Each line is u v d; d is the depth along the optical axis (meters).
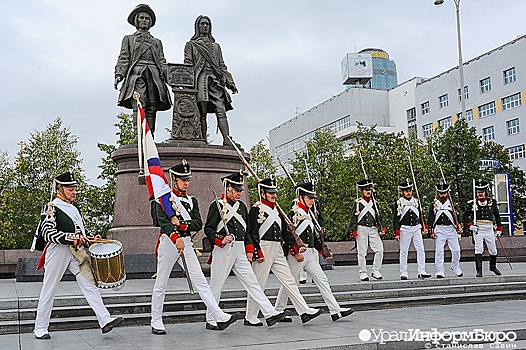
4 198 30.92
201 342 7.52
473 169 30.42
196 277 8.40
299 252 9.07
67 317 9.14
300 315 8.94
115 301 9.86
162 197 8.20
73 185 8.18
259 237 8.96
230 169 16.09
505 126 53.22
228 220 8.62
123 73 16.19
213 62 16.98
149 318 9.17
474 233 14.02
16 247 30.83
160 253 8.26
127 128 30.55
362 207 13.34
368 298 11.52
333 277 14.19
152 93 16.47
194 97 16.64
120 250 8.16
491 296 11.95
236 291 10.68
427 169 29.20
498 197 22.80
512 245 21.23
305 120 74.69
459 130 31.11
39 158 32.91
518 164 51.94
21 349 7.19
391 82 80.44
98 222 30.95
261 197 9.12
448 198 14.22
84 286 8.01
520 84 51.62
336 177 30.31
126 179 15.62
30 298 9.64
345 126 67.69
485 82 55.56
